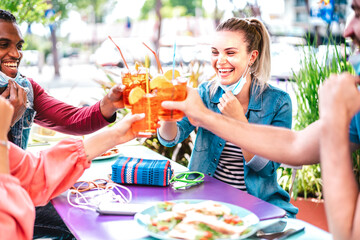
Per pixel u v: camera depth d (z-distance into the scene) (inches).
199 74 138.5
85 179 72.1
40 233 80.5
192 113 56.9
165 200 62.2
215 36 86.8
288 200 84.9
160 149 128.9
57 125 87.5
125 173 68.7
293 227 52.4
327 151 40.6
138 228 52.4
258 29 88.0
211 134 88.3
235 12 230.7
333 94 40.8
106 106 80.0
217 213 52.7
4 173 46.6
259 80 88.9
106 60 339.0
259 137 56.0
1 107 45.4
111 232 51.2
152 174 68.2
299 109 120.8
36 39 998.4
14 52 78.4
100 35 1135.0
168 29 781.3
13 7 125.2
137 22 1013.8
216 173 88.5
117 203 59.6
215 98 93.5
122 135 61.0
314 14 172.6
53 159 58.2
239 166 86.0
